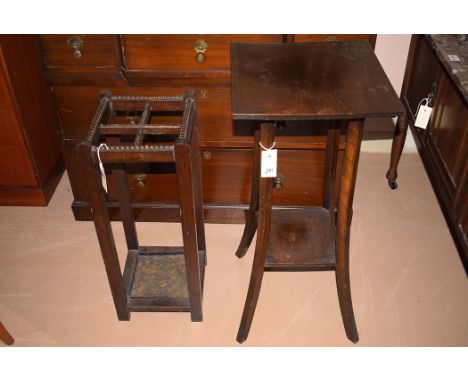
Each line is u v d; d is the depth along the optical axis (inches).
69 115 92.6
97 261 96.3
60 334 83.3
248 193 100.3
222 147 94.2
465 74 74.6
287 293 89.9
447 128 85.6
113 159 67.8
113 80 88.4
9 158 100.7
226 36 83.4
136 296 84.1
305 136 90.6
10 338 80.7
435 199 109.7
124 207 86.7
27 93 98.4
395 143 106.0
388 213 106.1
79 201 103.1
